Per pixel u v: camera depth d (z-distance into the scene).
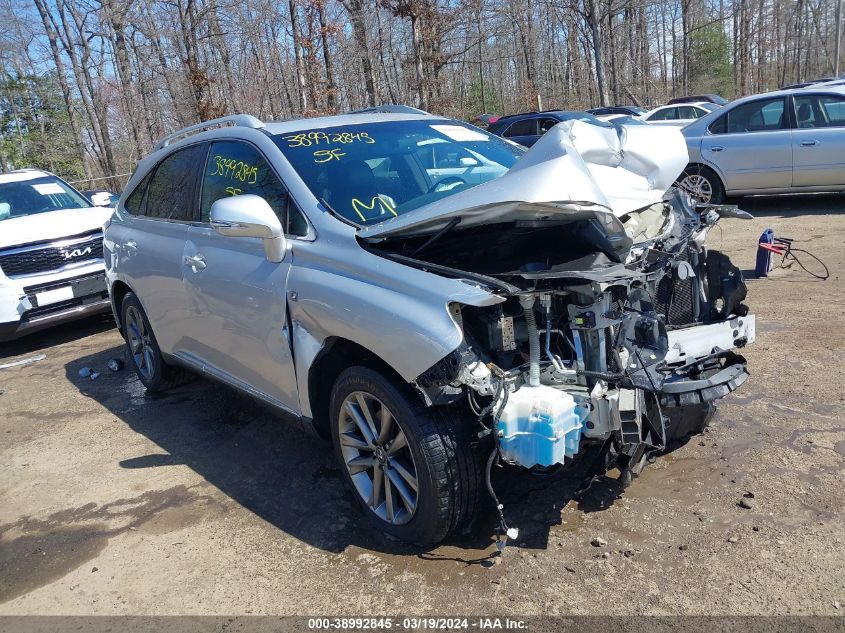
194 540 3.43
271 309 3.55
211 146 4.39
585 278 2.71
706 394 3.06
